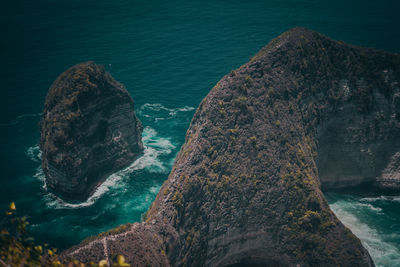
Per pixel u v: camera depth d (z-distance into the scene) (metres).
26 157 112.75
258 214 84.12
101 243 64.25
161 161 114.62
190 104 139.38
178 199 76.50
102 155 106.19
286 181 86.56
